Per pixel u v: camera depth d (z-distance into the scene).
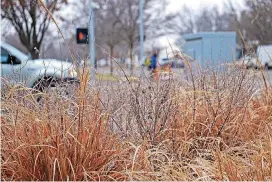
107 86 4.30
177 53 5.21
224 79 4.48
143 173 3.22
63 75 4.21
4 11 14.16
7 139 3.31
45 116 3.21
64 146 3.09
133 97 4.09
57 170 3.04
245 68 4.57
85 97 3.36
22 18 14.54
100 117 3.31
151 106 4.05
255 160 3.34
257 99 4.84
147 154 3.49
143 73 4.73
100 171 3.09
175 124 4.06
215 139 3.85
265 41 13.62
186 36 14.04
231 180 3.06
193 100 4.23
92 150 3.17
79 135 3.16
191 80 4.68
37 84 3.93
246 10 18.30
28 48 14.51
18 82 4.00
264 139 3.91
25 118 3.34
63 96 3.56
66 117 3.27
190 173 3.36
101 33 27.19
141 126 3.96
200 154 3.68
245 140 4.14
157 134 3.95
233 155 3.74
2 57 8.52
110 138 3.44
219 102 4.10
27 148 3.13
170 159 3.54
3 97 3.85
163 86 4.18
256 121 4.45
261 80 5.02
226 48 9.14
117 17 28.55
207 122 4.16
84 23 21.05
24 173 3.08
